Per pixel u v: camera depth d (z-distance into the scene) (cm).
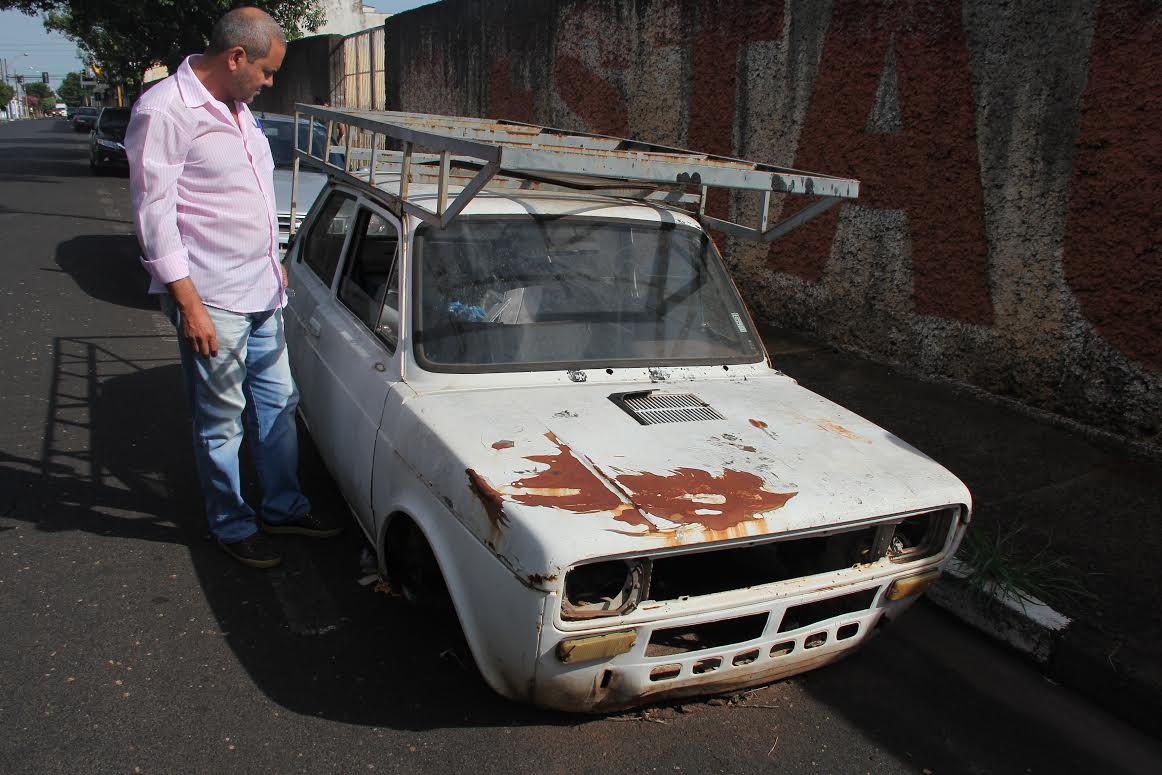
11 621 313
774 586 254
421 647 314
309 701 282
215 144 314
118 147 2002
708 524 236
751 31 698
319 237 448
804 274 681
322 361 377
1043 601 343
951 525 283
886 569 274
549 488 242
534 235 346
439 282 323
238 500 356
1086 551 381
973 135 538
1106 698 309
